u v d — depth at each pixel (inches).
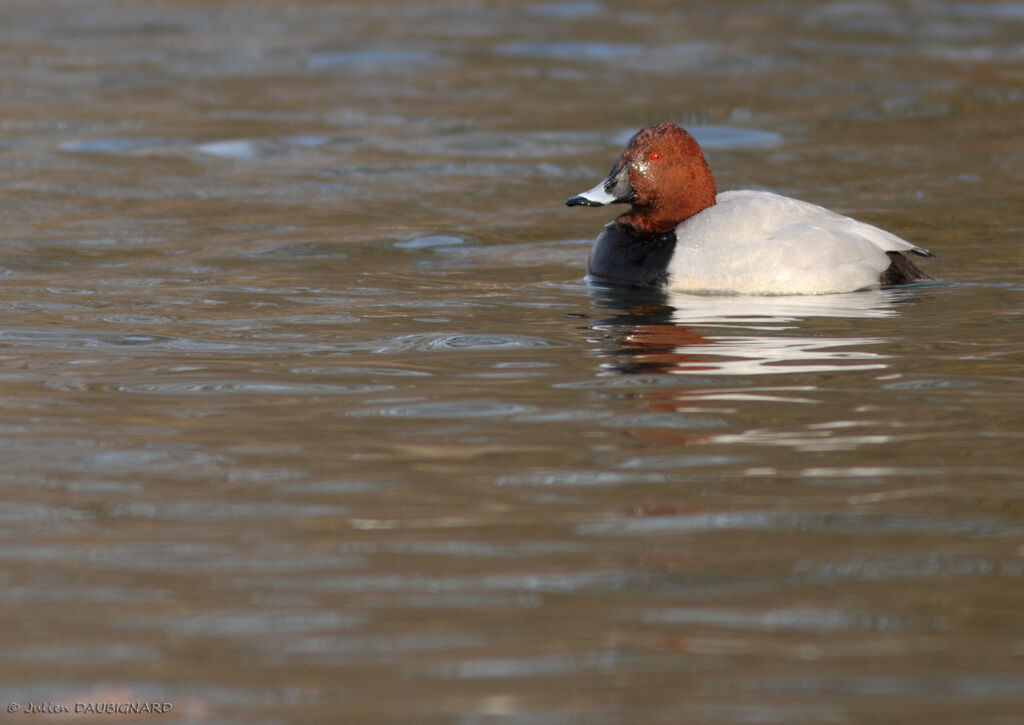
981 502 256.8
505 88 848.9
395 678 192.4
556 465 281.6
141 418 316.5
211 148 714.8
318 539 243.1
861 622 208.4
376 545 240.2
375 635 205.6
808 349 373.7
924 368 351.6
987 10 1067.3
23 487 270.2
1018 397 323.6
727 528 246.2
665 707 183.6
